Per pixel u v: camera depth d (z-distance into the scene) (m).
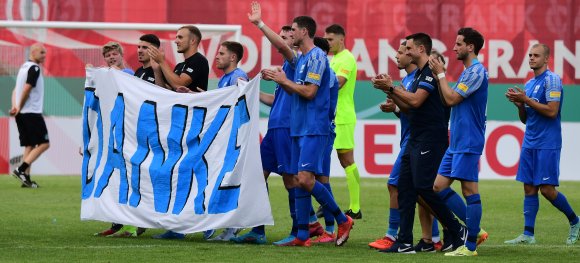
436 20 55.50
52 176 54.00
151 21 54.69
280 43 28.23
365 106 55.12
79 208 38.62
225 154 28.45
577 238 30.39
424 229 27.69
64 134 54.16
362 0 55.38
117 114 30.59
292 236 28.78
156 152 29.62
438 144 26.58
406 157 27.03
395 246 26.95
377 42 55.38
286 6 55.09
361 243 29.34
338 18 55.34
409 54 27.00
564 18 55.34
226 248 27.20
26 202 40.69
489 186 50.78
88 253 25.83
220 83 30.98
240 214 27.72
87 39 53.66
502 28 55.44
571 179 55.34
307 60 27.34
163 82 31.41
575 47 55.28
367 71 55.34
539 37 55.44
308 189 27.52
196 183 28.84
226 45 30.75
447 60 55.50
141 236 30.62
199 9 54.81
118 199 30.23
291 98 28.00
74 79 53.84
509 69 55.38
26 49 53.50
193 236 30.92
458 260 25.20
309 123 27.28
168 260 24.52
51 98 53.91
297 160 27.84
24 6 54.00
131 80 30.58
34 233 30.92
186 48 30.30
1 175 54.47
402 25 55.44
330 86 28.72
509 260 25.41
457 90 25.69
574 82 55.34
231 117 28.61
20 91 47.94
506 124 55.03
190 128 29.20
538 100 31.20
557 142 31.00
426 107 26.55
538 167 30.80
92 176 31.20
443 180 26.47
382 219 36.56
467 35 26.03
